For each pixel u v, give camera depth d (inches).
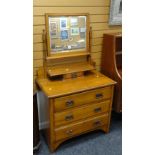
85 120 80.7
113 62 87.9
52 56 78.3
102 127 87.7
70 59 86.8
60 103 71.6
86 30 82.7
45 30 75.1
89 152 79.7
